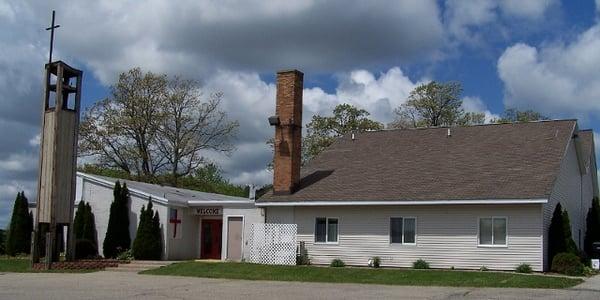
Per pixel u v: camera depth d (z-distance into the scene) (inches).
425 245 1190.3
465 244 1157.7
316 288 904.9
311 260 1285.7
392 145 1456.7
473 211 1159.0
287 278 1047.0
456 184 1203.2
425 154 1373.0
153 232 1433.3
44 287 921.5
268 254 1296.8
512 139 1336.1
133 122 2246.6
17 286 937.5
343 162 1432.1
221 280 1039.0
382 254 1224.8
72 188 1344.7
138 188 1555.1
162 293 842.2
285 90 1375.5
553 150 1248.8
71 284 971.3
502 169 1219.2
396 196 1211.9
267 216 1344.7
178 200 1488.7
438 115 2400.3
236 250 1432.1
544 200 1079.6
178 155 2346.2
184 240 1507.1
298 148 1368.1
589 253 1365.7
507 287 890.1
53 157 1307.8
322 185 1337.4
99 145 2235.5
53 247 1318.9
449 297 776.9
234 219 1449.3
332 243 1272.1
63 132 1328.7
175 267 1206.3
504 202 1107.3
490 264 1133.7
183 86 2354.8
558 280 934.4
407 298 770.8
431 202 1170.6
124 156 2266.2
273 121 1364.4
